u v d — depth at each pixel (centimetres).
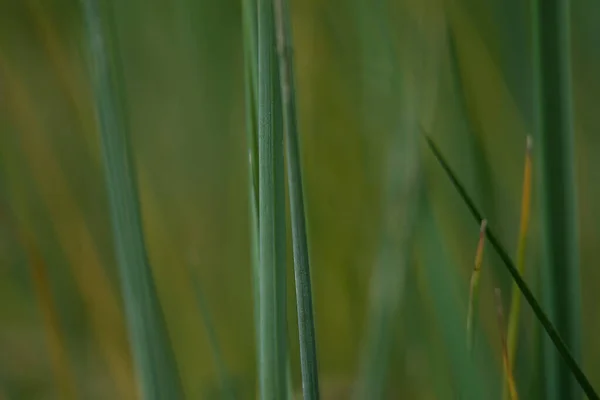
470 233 41
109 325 43
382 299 38
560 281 35
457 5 42
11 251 47
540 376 35
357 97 47
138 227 36
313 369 32
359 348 41
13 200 44
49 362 47
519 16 42
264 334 33
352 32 48
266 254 33
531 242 40
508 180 41
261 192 33
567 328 35
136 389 42
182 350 43
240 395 42
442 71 41
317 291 44
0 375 46
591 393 33
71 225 44
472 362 36
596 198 45
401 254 39
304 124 47
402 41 42
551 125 34
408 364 40
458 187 34
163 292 44
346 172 46
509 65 42
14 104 47
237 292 45
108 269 45
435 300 38
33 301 47
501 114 42
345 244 44
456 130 40
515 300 35
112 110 36
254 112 34
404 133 39
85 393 44
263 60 32
